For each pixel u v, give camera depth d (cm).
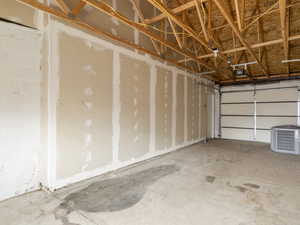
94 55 281
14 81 225
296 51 469
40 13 245
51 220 176
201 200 216
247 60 536
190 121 555
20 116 230
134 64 353
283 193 233
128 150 344
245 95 668
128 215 185
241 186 256
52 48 233
